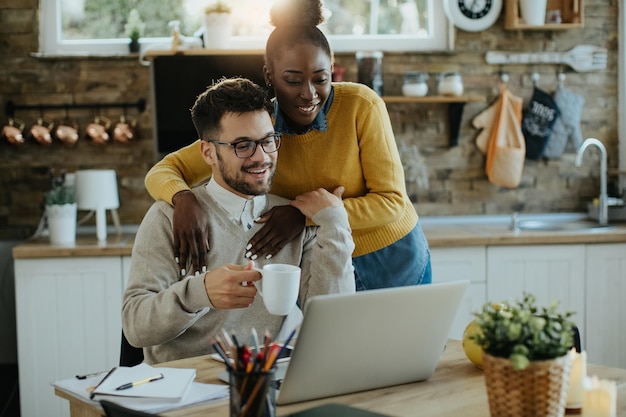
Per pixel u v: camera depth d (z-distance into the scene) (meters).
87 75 4.21
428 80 4.35
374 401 1.65
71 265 3.71
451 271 3.82
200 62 3.94
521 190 4.44
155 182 2.27
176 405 1.59
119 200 4.25
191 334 2.12
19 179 4.23
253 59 3.95
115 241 3.87
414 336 1.70
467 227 4.18
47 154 4.23
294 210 2.22
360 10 4.42
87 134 4.14
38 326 3.72
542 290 3.88
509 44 4.37
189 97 3.95
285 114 2.28
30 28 4.19
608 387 1.41
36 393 3.73
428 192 4.39
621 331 3.93
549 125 4.36
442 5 4.41
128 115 4.23
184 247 2.11
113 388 1.66
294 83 2.16
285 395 1.61
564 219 4.45
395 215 2.34
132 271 2.13
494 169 4.30
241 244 2.19
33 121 4.21
